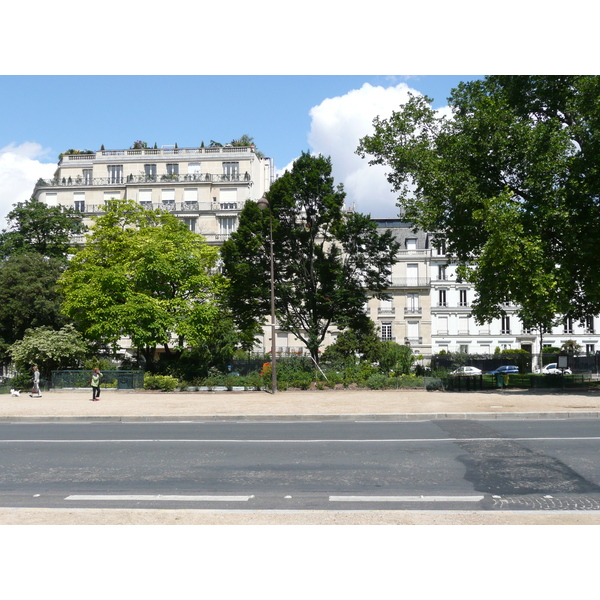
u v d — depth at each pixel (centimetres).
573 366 3538
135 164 6431
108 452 1137
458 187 2639
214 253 3956
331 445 1184
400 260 6744
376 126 3125
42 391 2930
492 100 2603
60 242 5200
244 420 1706
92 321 3447
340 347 3866
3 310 3575
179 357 3603
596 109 2348
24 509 710
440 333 6612
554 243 2653
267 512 689
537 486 816
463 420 1588
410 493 785
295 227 3662
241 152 6384
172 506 736
